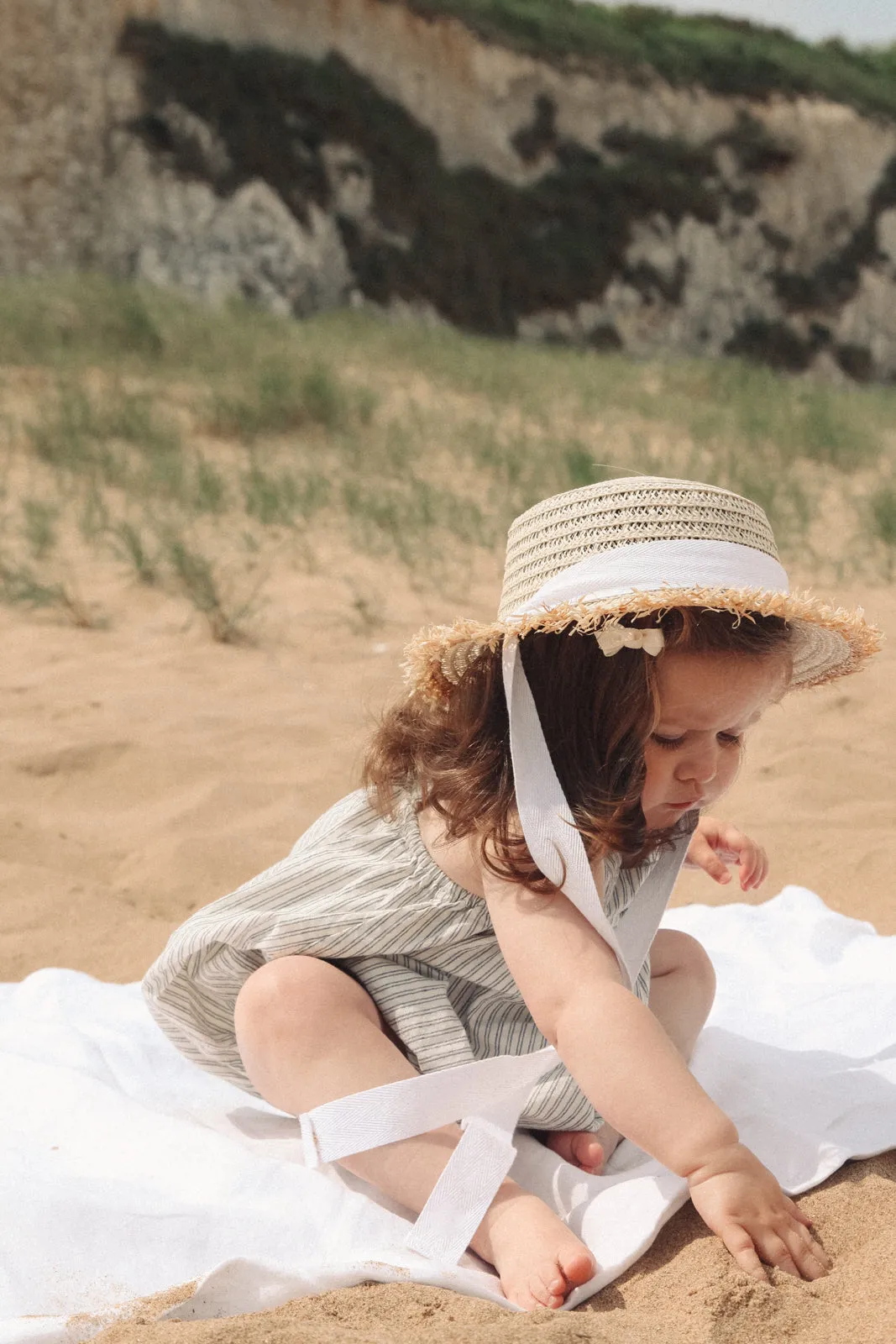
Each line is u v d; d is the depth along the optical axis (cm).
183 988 199
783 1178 175
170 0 1894
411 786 197
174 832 354
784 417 1091
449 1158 168
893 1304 140
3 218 1762
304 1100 174
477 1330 130
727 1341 136
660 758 176
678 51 2445
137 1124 190
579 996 163
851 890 318
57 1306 153
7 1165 179
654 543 172
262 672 481
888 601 620
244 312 1312
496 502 762
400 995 183
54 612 539
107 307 1070
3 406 830
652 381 1356
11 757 392
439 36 2134
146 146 1834
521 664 177
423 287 2017
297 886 192
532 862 172
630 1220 163
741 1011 238
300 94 1964
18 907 308
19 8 1772
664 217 2270
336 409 904
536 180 2202
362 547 651
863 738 432
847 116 2480
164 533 621
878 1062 211
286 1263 153
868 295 2420
